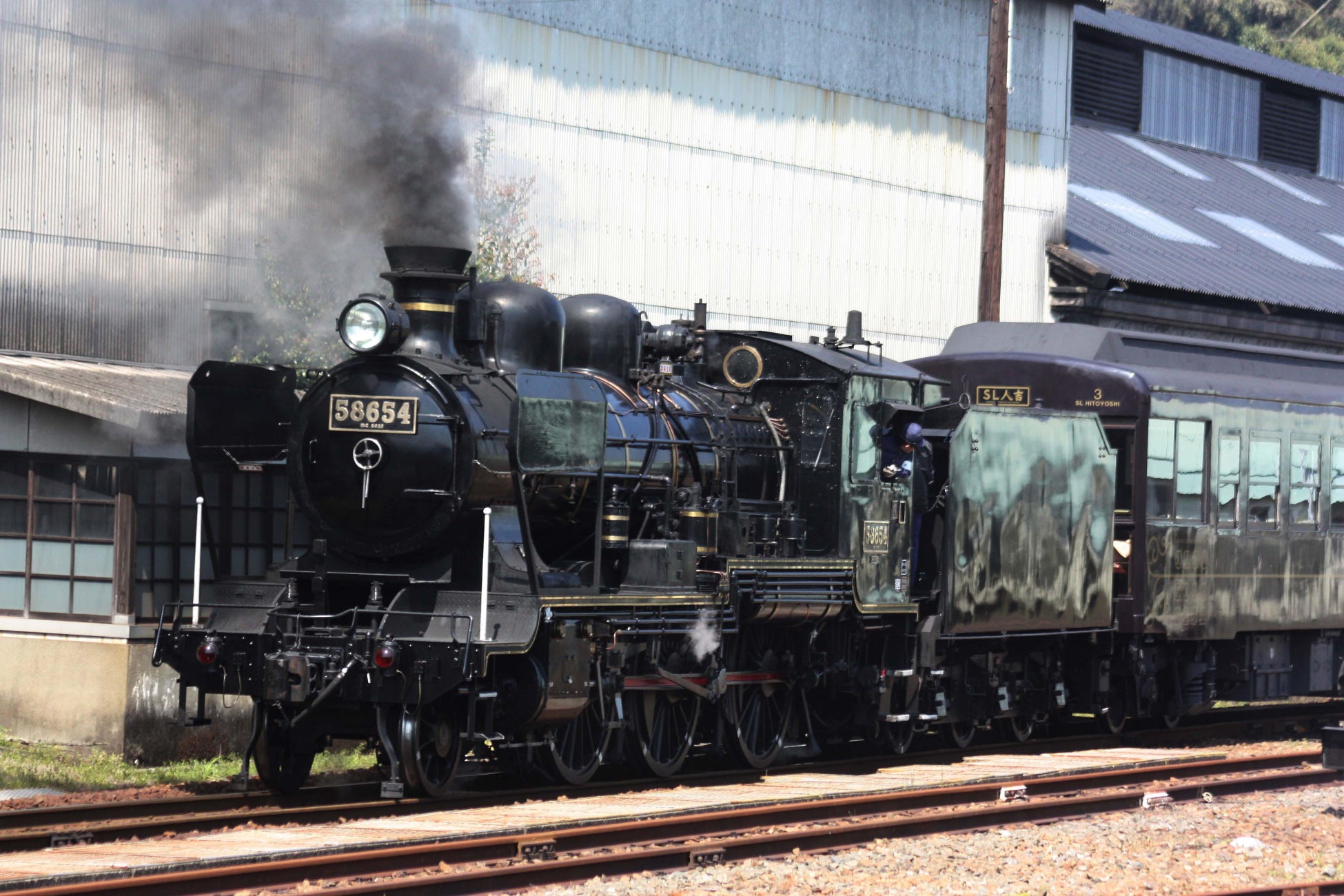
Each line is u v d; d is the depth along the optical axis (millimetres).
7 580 39312
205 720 30828
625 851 25531
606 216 57125
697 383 38188
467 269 36812
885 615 39094
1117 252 80875
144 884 21188
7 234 42156
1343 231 106625
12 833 25219
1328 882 25484
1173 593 45125
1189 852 28516
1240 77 114812
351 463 30562
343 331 30359
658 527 33969
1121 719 46219
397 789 28547
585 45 56062
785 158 63781
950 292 71250
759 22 62594
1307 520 50531
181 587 38875
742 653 36625
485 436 30094
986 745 42656
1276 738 48656
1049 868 26719
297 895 21703
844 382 37281
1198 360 49938
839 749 41562
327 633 29859
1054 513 42688
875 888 24391
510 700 30141
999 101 58719
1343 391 52906
